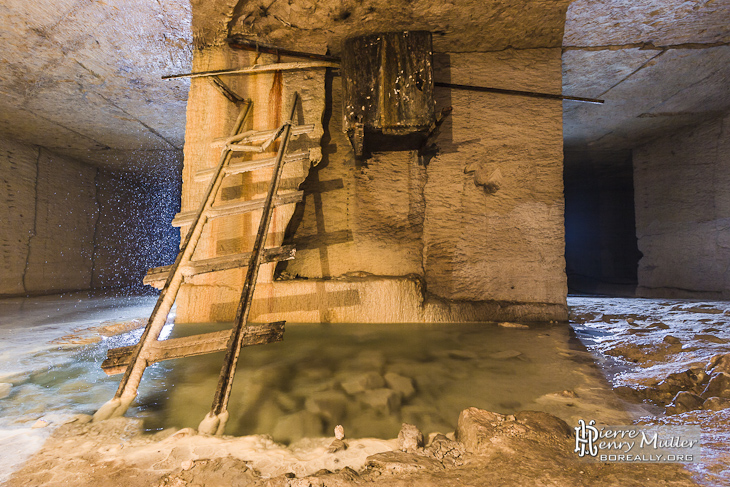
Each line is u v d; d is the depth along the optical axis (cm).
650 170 605
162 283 233
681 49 358
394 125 299
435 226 343
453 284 339
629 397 164
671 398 159
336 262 340
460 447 123
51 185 650
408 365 209
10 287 577
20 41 351
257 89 340
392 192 347
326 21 315
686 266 543
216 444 126
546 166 342
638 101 463
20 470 111
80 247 717
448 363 213
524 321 330
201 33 333
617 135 577
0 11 312
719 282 500
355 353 231
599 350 239
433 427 143
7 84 427
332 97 353
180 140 607
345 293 320
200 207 260
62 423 144
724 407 140
